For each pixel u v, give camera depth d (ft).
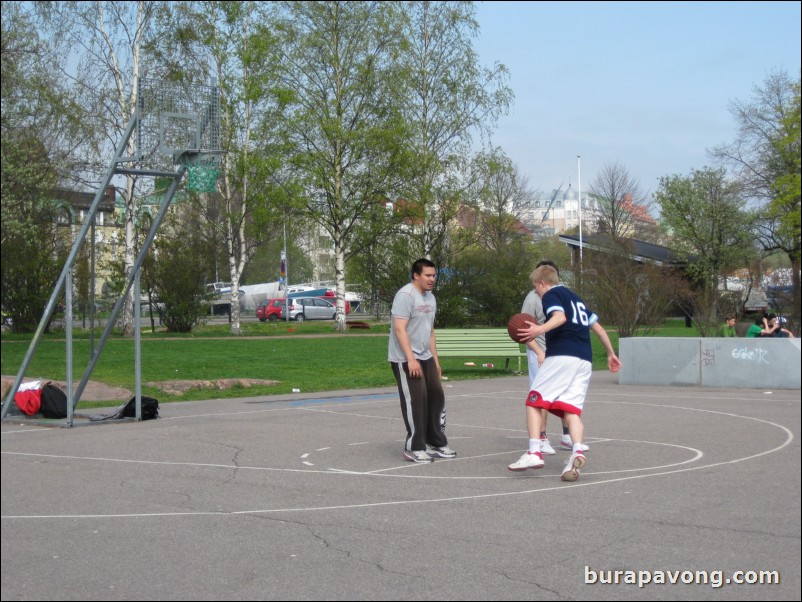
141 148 43.86
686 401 51.13
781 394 55.42
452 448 34.40
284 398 54.29
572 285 116.16
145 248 44.47
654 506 23.81
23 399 44.50
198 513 23.31
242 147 132.26
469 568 18.43
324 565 18.67
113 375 63.77
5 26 93.56
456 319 138.62
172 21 114.42
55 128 102.58
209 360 77.15
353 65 138.21
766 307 143.54
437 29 140.97
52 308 44.57
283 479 28.02
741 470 29.09
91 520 22.58
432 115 141.69
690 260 158.81
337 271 143.54
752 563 18.80
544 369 28.07
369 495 25.53
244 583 17.54
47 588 17.29
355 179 140.67
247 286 253.44
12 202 90.07
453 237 144.46
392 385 62.64
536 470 29.40
